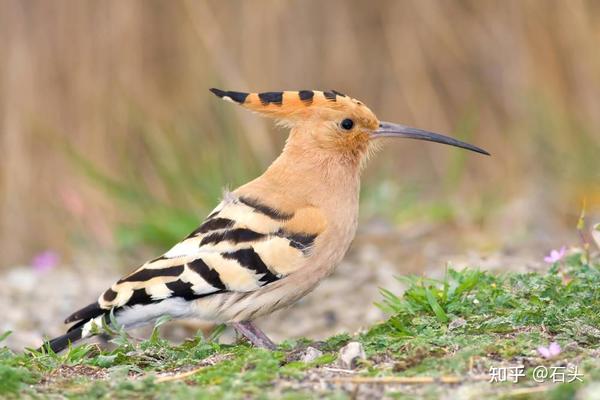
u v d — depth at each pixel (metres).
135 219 13.31
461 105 15.27
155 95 14.15
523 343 6.47
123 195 13.38
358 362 6.31
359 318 10.23
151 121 14.04
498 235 12.26
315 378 6.04
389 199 13.55
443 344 6.57
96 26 13.95
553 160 14.24
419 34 15.23
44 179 13.91
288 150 8.03
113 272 12.53
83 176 13.71
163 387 5.91
